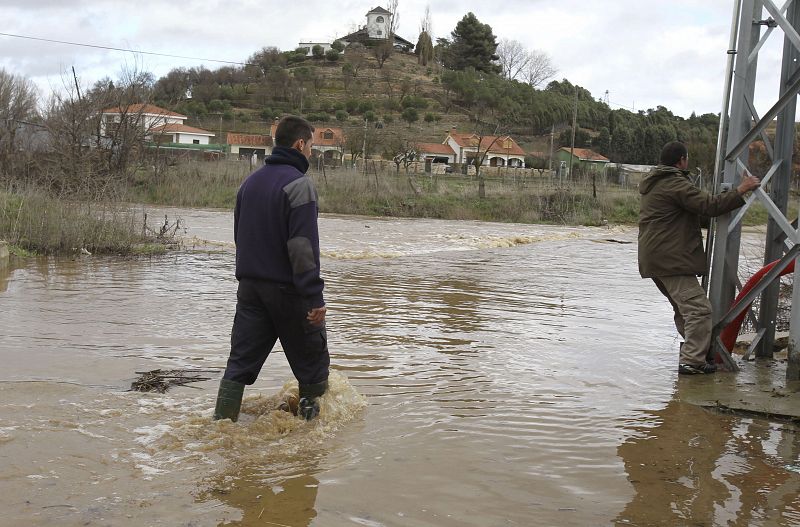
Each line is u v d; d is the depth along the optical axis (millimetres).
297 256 4273
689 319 6074
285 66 136125
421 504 3447
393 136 82750
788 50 6402
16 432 4129
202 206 31547
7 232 13023
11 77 37219
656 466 4008
